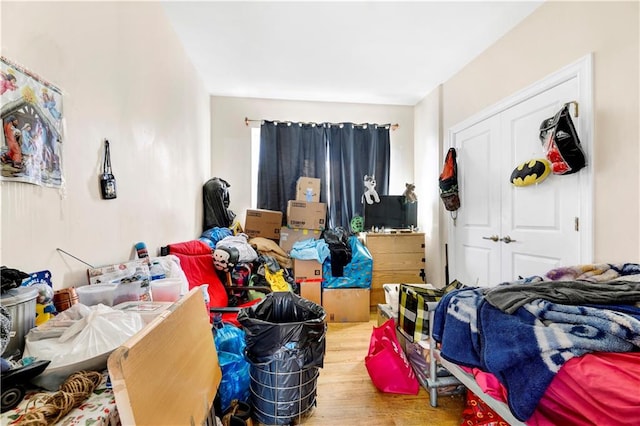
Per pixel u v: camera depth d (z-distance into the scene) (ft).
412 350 6.72
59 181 3.51
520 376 3.37
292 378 5.01
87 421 1.93
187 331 3.01
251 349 5.05
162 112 6.73
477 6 6.93
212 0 6.61
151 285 4.32
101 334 2.45
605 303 3.58
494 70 8.41
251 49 8.71
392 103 13.24
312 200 12.20
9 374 1.93
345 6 6.91
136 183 5.43
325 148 12.78
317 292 10.19
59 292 3.23
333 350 8.04
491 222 8.62
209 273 7.20
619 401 2.61
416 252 11.60
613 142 5.43
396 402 5.77
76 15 3.83
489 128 8.64
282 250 11.31
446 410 5.55
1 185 2.77
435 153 11.43
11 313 2.43
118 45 4.84
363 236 11.64
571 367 3.01
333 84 11.21
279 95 12.34
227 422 4.40
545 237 6.86
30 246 3.09
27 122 3.05
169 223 7.20
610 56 5.46
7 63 2.83
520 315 3.72
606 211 5.56
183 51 8.39
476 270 9.26
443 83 11.04
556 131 6.03
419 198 12.92
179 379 2.60
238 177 12.53
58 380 2.21
